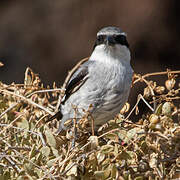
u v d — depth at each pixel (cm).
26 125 675
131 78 830
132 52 1875
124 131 612
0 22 1961
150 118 635
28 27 1944
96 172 571
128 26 1866
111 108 805
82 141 726
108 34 850
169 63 1889
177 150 623
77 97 816
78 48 1894
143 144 625
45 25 1934
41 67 1912
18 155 611
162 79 1881
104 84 802
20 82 1895
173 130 645
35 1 1964
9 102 766
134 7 1859
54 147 613
